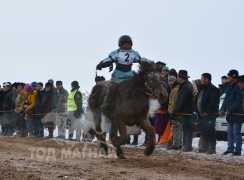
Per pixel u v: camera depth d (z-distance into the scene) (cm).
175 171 1116
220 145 2064
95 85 1572
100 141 1554
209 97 1783
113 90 1373
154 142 1300
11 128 2886
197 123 2055
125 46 1409
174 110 1877
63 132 2422
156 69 1324
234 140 1789
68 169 1096
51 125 2478
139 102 1309
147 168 1154
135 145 2094
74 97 2317
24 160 1266
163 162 1286
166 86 1961
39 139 2325
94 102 1557
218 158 1556
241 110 1698
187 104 1848
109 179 949
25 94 2738
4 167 1097
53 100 2497
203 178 1019
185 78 1862
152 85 1296
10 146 1762
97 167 1148
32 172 1027
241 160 1510
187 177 1023
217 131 2239
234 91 1716
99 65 1409
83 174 1016
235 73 1723
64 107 2420
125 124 1340
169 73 2058
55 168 1109
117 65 1409
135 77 1327
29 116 2628
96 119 1562
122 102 1326
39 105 2592
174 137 1902
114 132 1373
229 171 1183
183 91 1845
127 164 1219
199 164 1310
